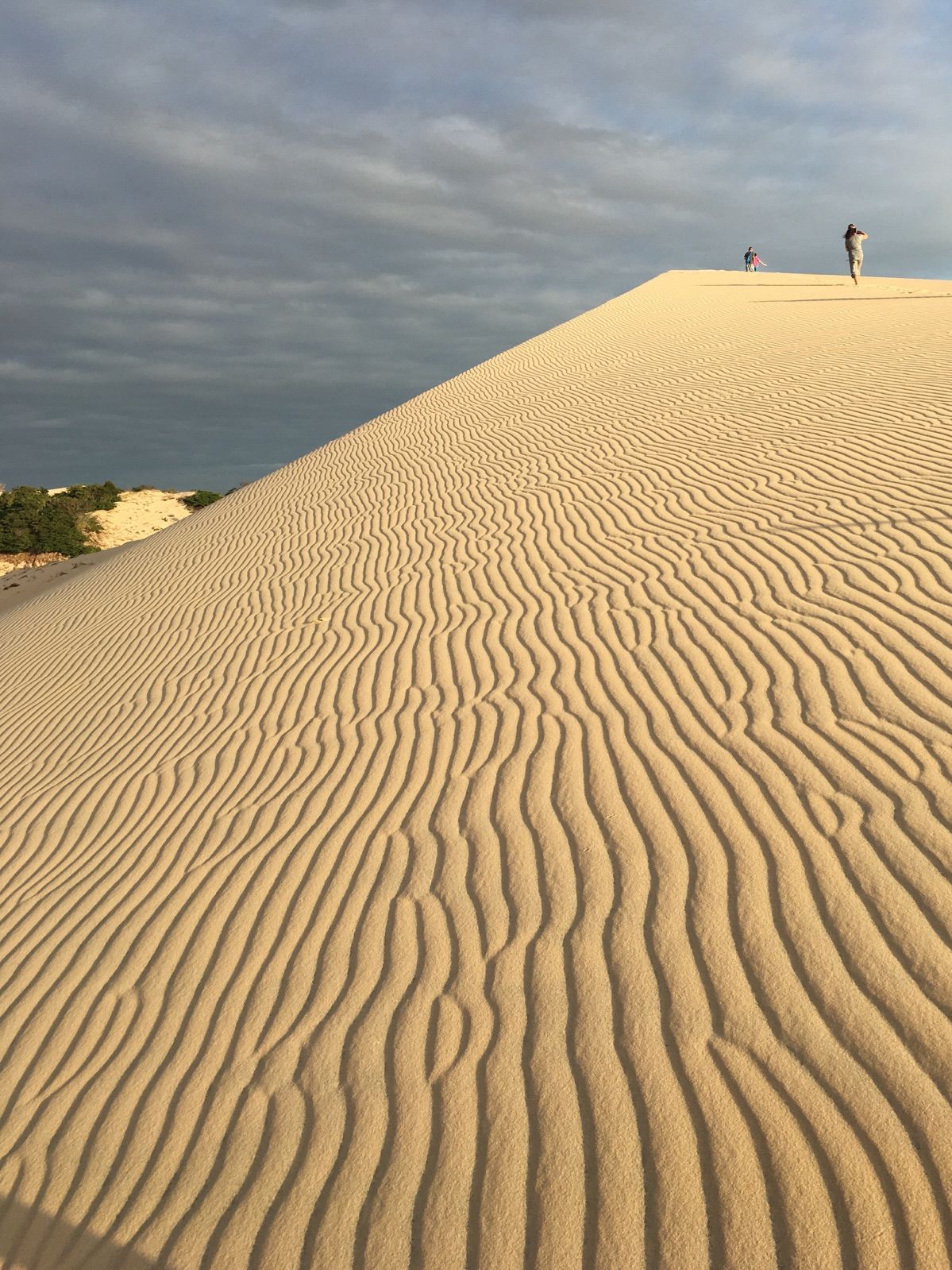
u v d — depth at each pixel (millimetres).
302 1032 3645
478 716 6164
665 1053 3074
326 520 13758
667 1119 2834
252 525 15039
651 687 5945
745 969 3352
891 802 4133
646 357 20312
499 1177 2793
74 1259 2924
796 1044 2984
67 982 4441
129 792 6562
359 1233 2732
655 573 8102
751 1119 2766
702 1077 2949
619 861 4180
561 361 22516
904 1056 2840
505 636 7555
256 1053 3605
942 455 9477
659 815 4473
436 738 5992
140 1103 3521
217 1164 3135
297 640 8883
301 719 6980
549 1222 2617
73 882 5465
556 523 10492
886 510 8211
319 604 9867
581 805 4738
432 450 16562
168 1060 3719
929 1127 2605
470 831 4758
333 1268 2652
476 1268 2543
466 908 4133
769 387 14734
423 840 4789
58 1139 3463
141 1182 3154
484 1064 3225
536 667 6746
